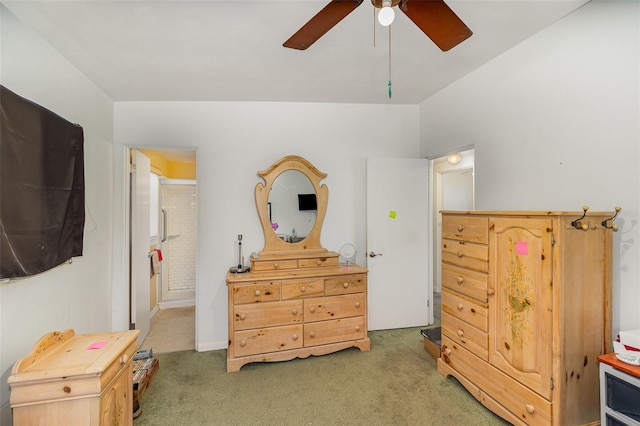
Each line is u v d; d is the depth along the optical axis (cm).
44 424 128
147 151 375
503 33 199
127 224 286
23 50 170
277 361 260
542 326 158
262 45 202
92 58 212
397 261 330
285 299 256
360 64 234
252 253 299
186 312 401
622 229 159
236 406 202
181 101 292
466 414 192
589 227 156
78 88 226
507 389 178
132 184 294
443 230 235
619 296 160
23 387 126
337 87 278
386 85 279
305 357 263
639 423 127
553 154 192
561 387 151
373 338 305
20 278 160
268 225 293
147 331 327
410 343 294
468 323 209
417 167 333
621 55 157
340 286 270
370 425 183
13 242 147
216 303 293
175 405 204
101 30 180
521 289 169
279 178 298
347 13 128
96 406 132
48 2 154
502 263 182
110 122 276
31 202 160
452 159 344
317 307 264
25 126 156
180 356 276
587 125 172
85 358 141
